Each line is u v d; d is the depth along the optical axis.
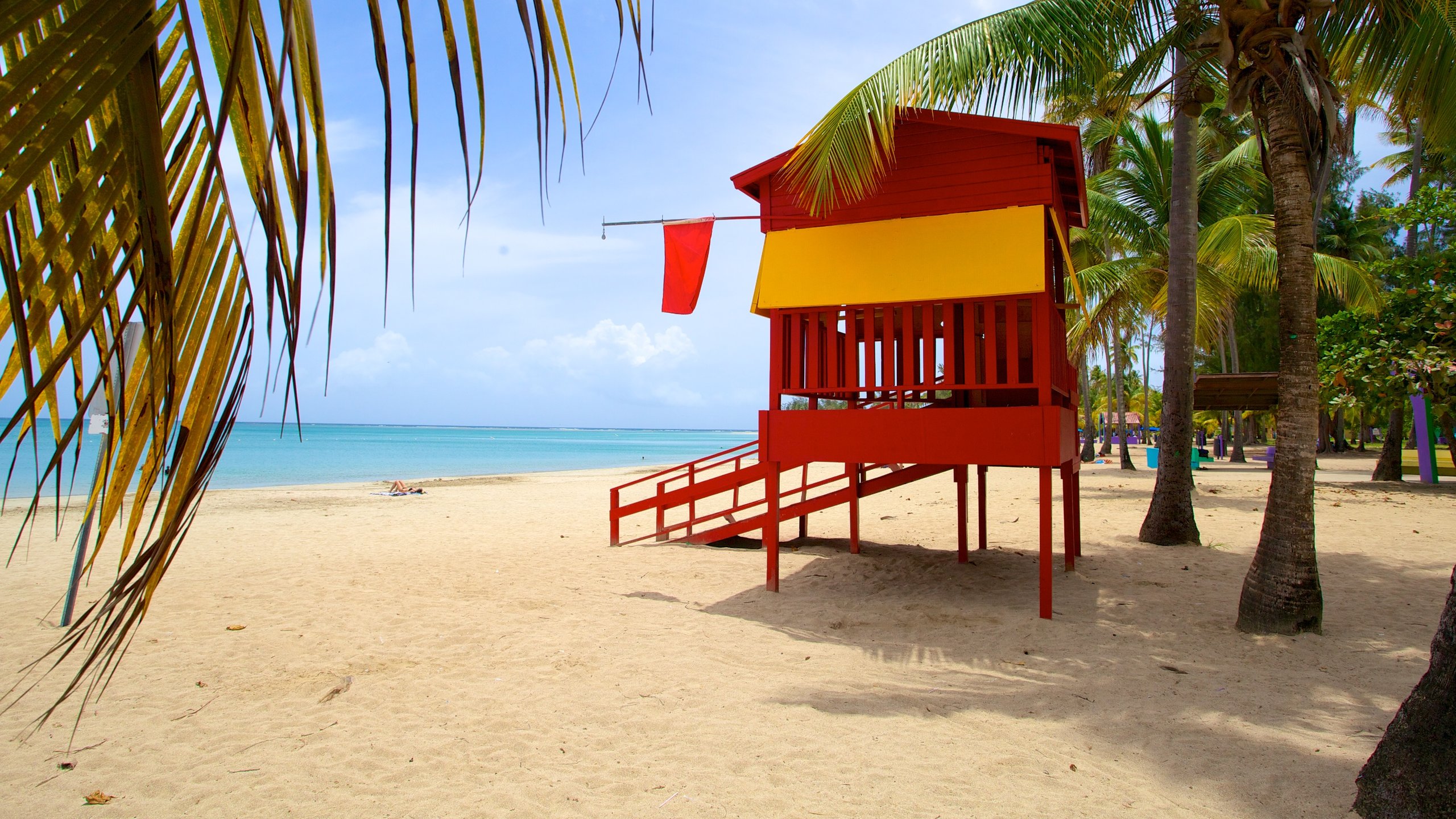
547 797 3.80
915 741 4.45
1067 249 7.59
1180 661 5.96
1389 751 3.53
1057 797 3.79
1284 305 6.71
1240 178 16.61
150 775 4.00
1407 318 15.12
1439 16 7.02
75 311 1.09
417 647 6.29
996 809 3.68
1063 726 4.68
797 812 3.65
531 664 5.85
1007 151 7.48
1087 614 7.37
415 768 4.10
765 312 8.35
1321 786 3.88
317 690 5.25
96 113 1.04
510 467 40.69
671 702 5.06
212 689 5.27
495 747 4.37
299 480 28.77
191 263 1.00
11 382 1.05
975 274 7.28
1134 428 63.06
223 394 1.03
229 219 1.03
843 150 7.31
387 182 0.94
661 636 6.64
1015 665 5.88
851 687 5.37
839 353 9.63
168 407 0.92
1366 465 28.92
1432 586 8.20
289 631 6.72
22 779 3.94
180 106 1.04
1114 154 18.95
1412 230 20.16
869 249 7.81
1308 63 6.70
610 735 4.54
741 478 11.01
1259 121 7.43
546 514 16.09
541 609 7.59
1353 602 7.57
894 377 8.33
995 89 7.96
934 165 7.73
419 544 11.80
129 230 0.94
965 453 7.40
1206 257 14.79
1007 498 17.50
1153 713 4.89
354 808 3.68
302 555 10.80
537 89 1.10
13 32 0.76
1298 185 6.61
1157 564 9.66
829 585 8.73
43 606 7.63
